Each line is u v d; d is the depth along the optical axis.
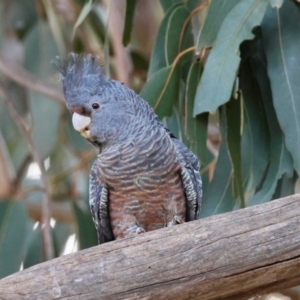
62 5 14.71
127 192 8.88
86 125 8.88
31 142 12.88
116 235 9.23
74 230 14.27
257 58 10.39
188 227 7.20
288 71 9.68
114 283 7.11
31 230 13.34
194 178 9.23
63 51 13.59
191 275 7.08
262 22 10.09
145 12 16.08
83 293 7.10
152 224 9.12
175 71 10.64
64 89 9.01
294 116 9.48
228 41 9.62
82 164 14.12
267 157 10.47
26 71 13.26
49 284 7.12
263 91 10.37
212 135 13.59
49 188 13.44
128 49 14.33
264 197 10.19
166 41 10.74
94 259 7.18
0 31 14.38
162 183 8.85
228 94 9.48
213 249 7.07
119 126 8.82
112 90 8.98
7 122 15.28
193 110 10.02
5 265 12.30
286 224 7.05
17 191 13.87
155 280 7.09
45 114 12.98
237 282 7.10
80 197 14.44
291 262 7.02
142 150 8.73
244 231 7.07
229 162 10.66
